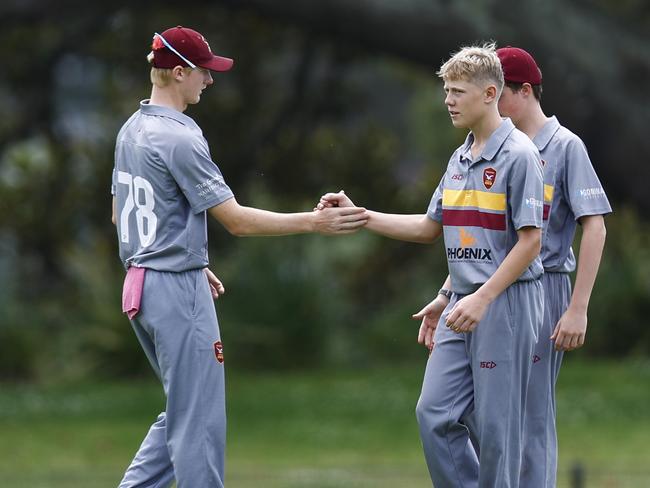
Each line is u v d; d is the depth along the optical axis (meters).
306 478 40.53
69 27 71.88
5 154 79.75
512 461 21.06
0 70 74.38
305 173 78.06
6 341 72.00
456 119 20.95
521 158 20.55
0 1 61.34
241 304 73.81
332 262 84.25
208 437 20.62
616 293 74.56
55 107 78.69
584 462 44.28
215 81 75.50
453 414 21.14
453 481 21.28
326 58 80.56
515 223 20.56
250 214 21.25
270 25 73.69
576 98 57.94
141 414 57.25
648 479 40.53
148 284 20.72
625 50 58.34
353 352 76.38
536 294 21.23
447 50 57.66
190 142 20.67
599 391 60.84
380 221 22.70
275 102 78.50
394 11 57.22
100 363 72.06
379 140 79.12
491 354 20.77
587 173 22.61
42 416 57.00
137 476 21.38
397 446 48.91
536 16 57.47
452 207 21.19
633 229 76.38
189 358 20.66
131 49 73.25
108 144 75.69
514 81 22.81
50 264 80.25
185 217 20.89
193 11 71.94
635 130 58.28
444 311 21.56
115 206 21.64
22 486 40.44
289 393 62.69
